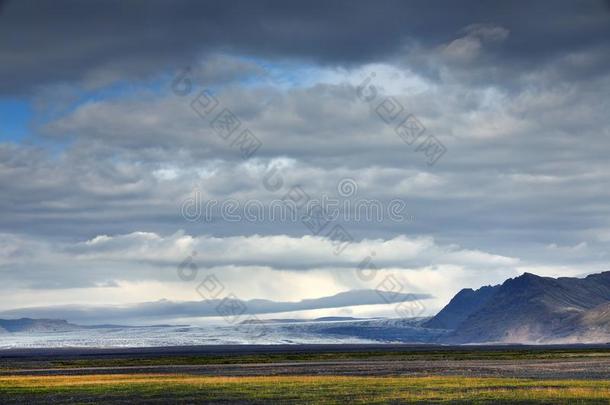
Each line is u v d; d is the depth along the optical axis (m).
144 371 126.56
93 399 70.62
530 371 107.38
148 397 71.00
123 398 70.75
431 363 143.88
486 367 122.00
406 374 102.56
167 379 96.31
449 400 62.75
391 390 73.00
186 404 63.91
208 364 155.88
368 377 94.50
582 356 178.62
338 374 104.81
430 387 76.00
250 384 83.38
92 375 112.69
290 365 142.38
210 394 72.38
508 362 144.38
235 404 62.84
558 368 115.06
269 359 186.25
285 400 65.12
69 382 93.81
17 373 125.88
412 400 63.34
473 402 60.94
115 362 179.62
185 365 152.00
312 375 102.62
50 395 75.44
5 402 69.62
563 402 59.84
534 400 61.66
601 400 61.03
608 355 184.25
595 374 98.12
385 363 146.75
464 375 98.81
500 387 75.19
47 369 142.88
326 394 69.69
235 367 136.62
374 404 60.62
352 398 65.69
